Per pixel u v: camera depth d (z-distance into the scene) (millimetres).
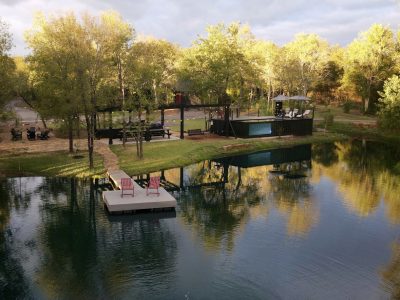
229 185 30844
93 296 14039
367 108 70250
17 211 23312
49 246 18531
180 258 17141
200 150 40562
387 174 34312
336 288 14711
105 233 20203
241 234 20141
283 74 72438
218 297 13961
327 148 47781
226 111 48844
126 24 39969
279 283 15000
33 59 32562
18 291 14398
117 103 39406
